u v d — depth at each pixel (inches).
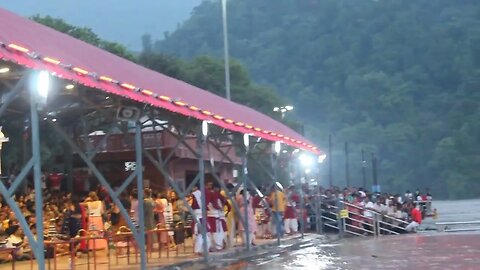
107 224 700.7
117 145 1029.8
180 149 1186.6
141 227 556.7
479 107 6003.9
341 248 904.3
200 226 714.2
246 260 732.0
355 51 7253.9
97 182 994.1
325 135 5329.7
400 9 7824.8
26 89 452.8
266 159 1278.3
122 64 612.4
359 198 1363.2
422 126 6028.5
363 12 7824.8
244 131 788.6
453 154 5531.5
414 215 1364.4
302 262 698.8
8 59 360.5
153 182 1128.8
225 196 877.2
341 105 6520.7
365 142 5802.2
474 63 6796.3
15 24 450.9
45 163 947.3
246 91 2314.2
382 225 1311.5
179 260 692.7
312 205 1268.5
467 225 1533.0
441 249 836.6
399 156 5713.6
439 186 5462.6
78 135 677.9
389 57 7066.9
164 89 613.6
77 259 706.8
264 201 967.0
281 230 1064.8
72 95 553.3
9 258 661.3
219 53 7608.3
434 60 6855.3
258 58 7544.3
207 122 685.9
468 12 7755.9
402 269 608.1
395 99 6338.6
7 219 649.0
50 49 434.6
